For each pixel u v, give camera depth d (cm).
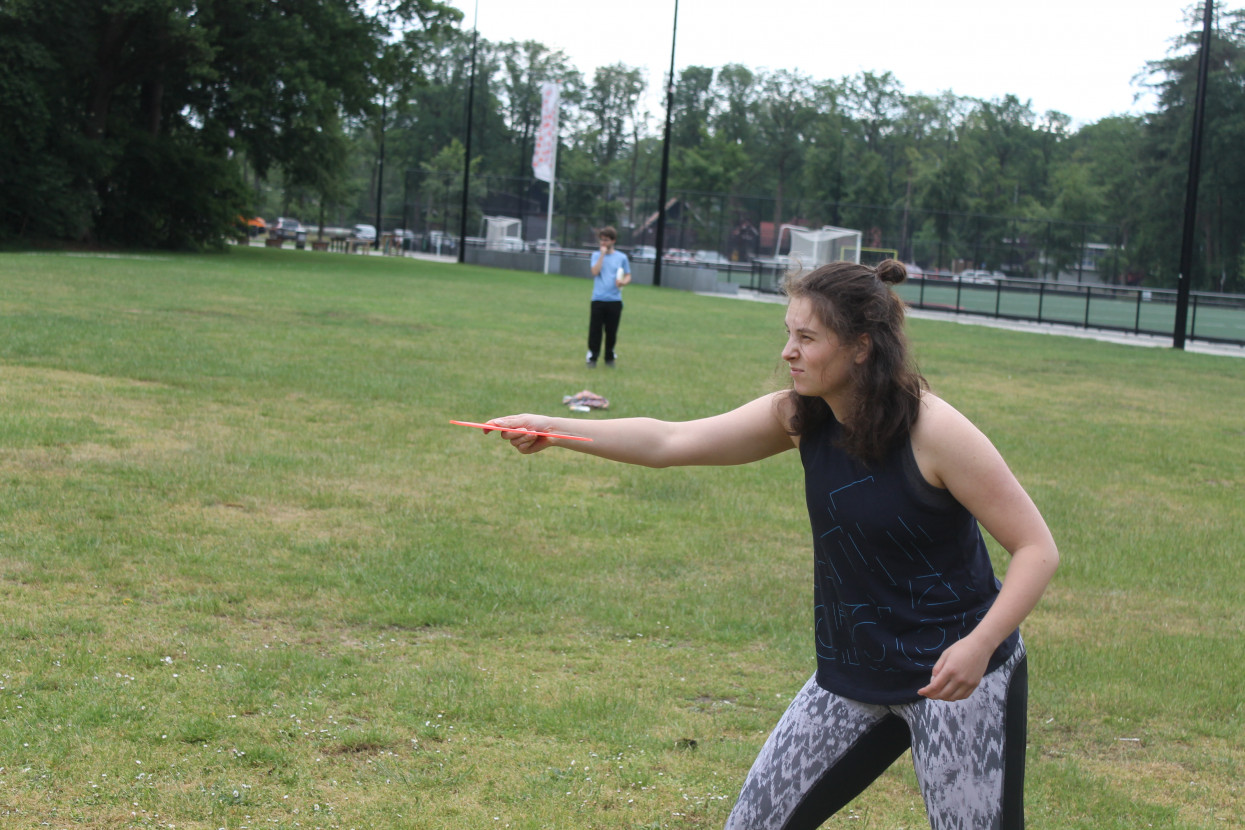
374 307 2202
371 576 568
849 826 362
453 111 11512
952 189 9394
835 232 4681
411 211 7381
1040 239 7569
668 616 547
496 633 510
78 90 3872
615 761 388
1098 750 435
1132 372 1931
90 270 2602
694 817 354
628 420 279
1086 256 7631
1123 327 3061
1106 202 8912
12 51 3419
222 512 670
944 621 242
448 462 852
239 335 1520
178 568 558
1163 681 506
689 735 415
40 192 3584
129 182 4044
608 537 684
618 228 7100
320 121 4106
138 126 4219
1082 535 770
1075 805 383
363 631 499
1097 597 636
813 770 256
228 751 373
